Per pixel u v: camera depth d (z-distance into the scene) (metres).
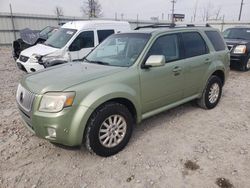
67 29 8.61
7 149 3.52
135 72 3.46
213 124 4.36
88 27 8.32
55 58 7.21
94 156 3.34
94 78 3.13
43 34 11.81
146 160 3.23
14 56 10.82
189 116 4.71
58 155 3.36
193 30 4.62
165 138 3.82
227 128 4.20
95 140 3.09
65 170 3.04
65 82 3.00
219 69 5.04
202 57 4.60
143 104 3.65
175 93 4.17
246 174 2.92
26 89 3.14
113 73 3.31
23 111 3.18
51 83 3.00
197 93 4.73
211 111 5.01
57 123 2.82
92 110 2.96
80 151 3.46
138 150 3.47
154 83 3.71
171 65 3.96
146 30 4.16
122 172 2.99
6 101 5.67
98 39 8.53
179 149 3.50
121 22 9.40
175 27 4.45
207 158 3.27
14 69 9.84
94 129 3.05
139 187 2.73
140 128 4.17
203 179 2.84
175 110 5.02
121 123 3.38
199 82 4.65
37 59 7.35
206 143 3.67
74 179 2.87
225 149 3.49
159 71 3.75
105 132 3.21
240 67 9.52
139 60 3.56
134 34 4.09
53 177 2.91
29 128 3.19
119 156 3.33
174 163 3.16
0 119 4.59
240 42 9.39
